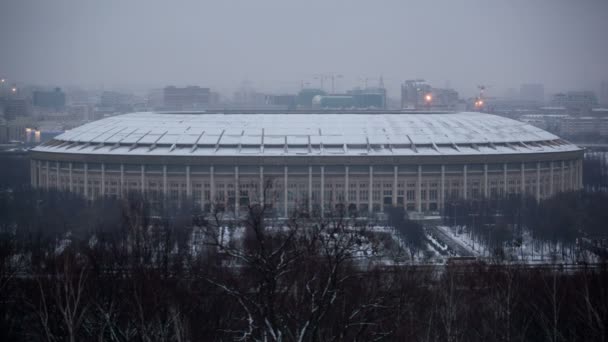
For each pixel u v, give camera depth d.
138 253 190.75
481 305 186.00
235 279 165.88
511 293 181.25
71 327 143.25
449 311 168.00
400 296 168.88
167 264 188.38
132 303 155.75
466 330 174.50
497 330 172.50
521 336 171.12
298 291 140.38
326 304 128.38
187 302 161.50
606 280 188.12
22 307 172.00
